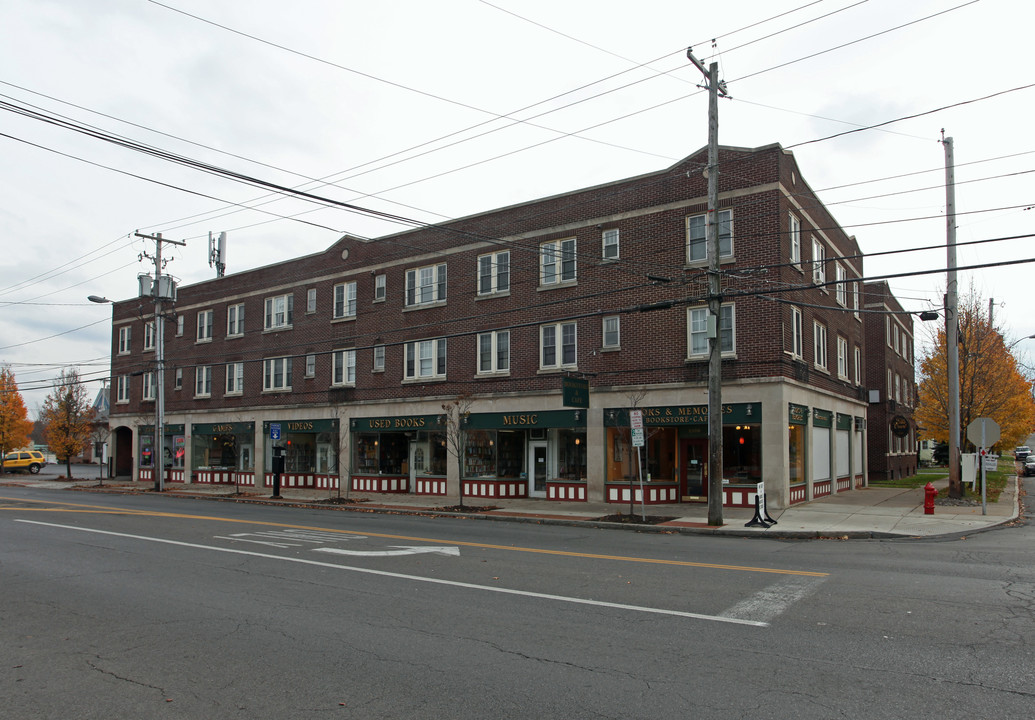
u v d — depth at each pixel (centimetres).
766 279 2172
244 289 3819
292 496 3042
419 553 1348
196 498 3156
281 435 3328
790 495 2200
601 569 1166
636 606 889
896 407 4131
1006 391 3238
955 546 1446
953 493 2312
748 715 536
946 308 2325
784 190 2219
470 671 644
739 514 2084
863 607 871
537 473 2672
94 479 4672
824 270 2697
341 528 1803
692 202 2323
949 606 871
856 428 3162
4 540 1558
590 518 2038
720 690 588
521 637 752
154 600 950
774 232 2172
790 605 887
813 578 1069
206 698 586
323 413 3362
